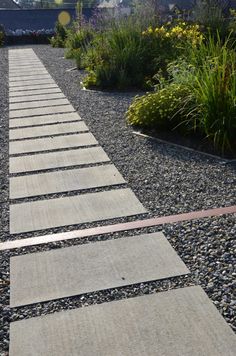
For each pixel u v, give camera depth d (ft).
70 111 23.59
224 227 10.82
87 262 9.57
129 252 9.86
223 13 38.83
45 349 7.24
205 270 9.12
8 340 7.49
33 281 9.00
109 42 31.76
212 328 7.48
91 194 13.02
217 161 15.31
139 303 8.20
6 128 20.65
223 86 16.28
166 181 13.80
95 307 8.17
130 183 13.75
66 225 11.25
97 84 29.86
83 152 16.76
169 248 9.96
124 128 19.76
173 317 7.79
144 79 29.37
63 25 72.18
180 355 6.96
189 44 26.73
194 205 12.11
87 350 7.18
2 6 140.15
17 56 54.03
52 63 45.21
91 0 113.60
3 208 12.45
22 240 10.61
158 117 18.15
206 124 16.38
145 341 7.29
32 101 26.68
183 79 19.43
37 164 15.67
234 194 12.71
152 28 33.01
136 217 11.52
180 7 53.52
